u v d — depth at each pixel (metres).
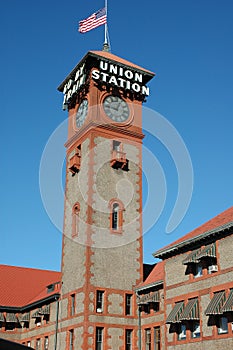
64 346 44.78
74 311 44.66
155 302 42.38
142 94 52.47
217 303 31.44
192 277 35.62
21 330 58.78
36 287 64.88
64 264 48.50
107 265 44.81
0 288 62.41
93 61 51.12
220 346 31.09
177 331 36.03
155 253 39.53
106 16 53.34
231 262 32.03
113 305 43.66
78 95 53.22
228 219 34.09
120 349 42.41
